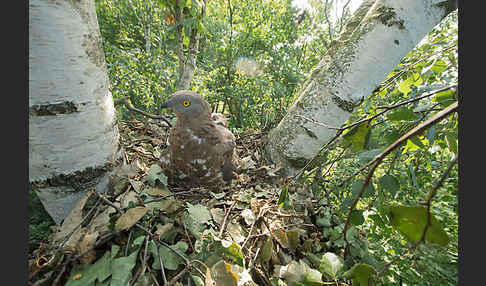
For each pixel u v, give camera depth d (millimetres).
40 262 928
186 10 2328
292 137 1713
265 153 1986
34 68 912
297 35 5234
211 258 983
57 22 903
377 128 1858
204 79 3754
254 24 4395
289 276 1076
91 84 1060
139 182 1320
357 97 1488
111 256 928
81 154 1097
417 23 1368
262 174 1777
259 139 2354
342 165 2820
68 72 968
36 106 949
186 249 989
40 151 1016
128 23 4293
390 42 1393
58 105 977
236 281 871
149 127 2316
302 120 1660
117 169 1305
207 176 1593
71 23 941
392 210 530
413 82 1459
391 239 2271
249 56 4742
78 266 921
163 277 858
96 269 900
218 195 1455
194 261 887
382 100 2293
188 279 930
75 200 1179
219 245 1019
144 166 1619
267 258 1106
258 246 1168
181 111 1446
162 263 927
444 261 2041
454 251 2102
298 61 5172
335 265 1124
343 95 1508
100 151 1169
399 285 1952
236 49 4512
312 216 1520
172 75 3645
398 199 2154
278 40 4738
